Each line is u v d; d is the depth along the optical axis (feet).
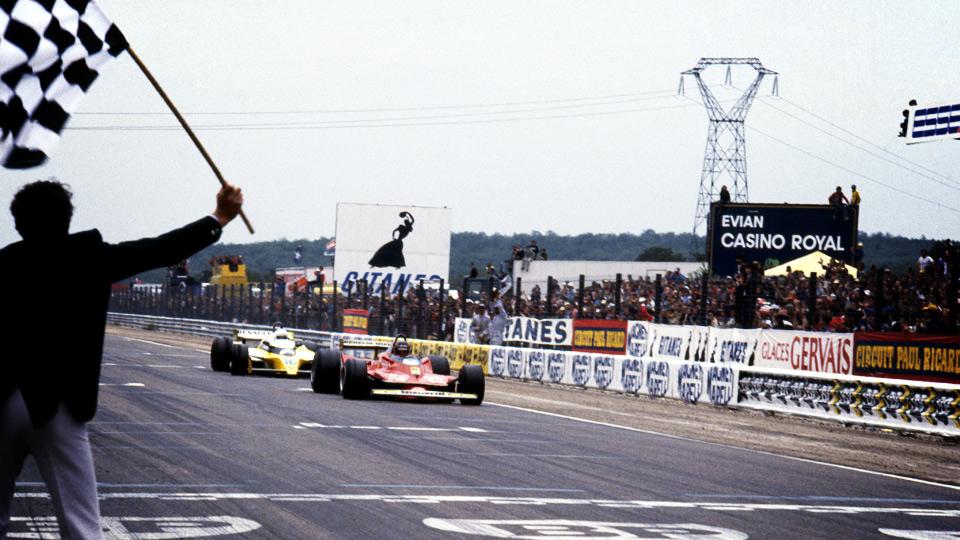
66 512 31.60
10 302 30.91
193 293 439.22
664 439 103.60
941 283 151.12
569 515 57.47
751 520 58.34
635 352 177.68
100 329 31.99
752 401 147.54
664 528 54.54
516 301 217.36
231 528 50.80
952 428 117.19
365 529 51.55
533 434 101.65
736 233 254.06
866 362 132.36
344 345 140.87
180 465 72.54
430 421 109.60
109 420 100.53
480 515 56.34
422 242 363.97
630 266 302.45
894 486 77.00
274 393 140.46
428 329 254.27
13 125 30.58
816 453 98.63
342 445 86.33
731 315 171.42
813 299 148.36
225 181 32.09
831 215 250.16
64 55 30.91
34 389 30.86
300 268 545.85
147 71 31.53
